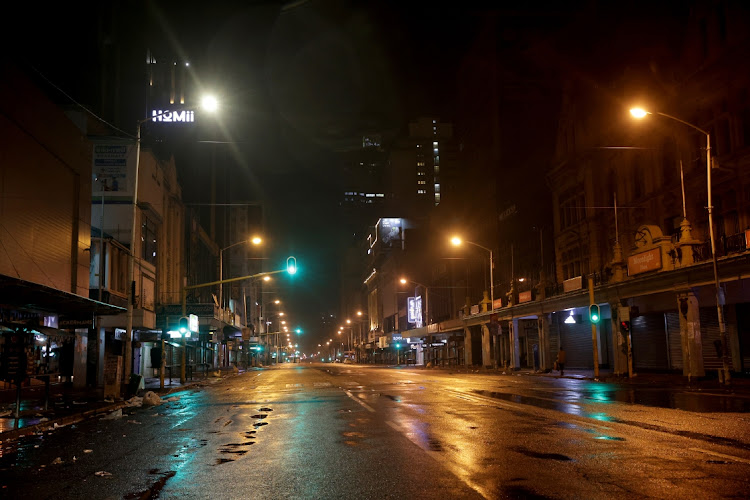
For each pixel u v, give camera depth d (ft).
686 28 115.96
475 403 57.82
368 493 21.84
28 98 78.69
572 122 159.74
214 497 21.90
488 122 228.63
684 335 93.45
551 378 115.24
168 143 203.92
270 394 81.30
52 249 85.56
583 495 20.70
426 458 28.53
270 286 557.74
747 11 99.19
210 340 177.99
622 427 37.45
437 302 304.50
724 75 102.53
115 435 41.37
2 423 47.01
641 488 21.49
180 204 187.83
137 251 132.36
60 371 70.18
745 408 49.08
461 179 276.00
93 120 136.46
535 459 27.53
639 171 130.72
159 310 150.61
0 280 49.08
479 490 21.76
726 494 20.43
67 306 66.80
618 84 137.59
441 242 298.76
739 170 99.40
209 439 37.86
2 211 71.67
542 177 186.80
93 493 22.98
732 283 88.12
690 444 30.60
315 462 28.55
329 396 73.61
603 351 141.90
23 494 23.11
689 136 112.37
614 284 111.65
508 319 170.19
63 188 89.81
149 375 151.64
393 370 198.59
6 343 48.16
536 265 184.34
